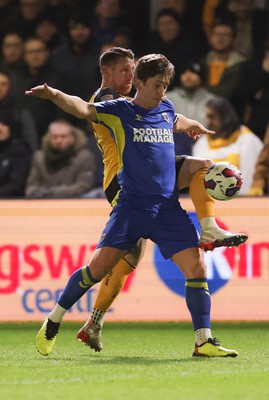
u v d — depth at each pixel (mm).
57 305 20688
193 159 20578
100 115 19562
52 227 32750
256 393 15492
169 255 20203
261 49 39219
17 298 32594
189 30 40906
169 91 39594
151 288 32406
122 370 18312
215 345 20219
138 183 19719
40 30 42594
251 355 21250
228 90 38469
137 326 31219
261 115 38031
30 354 21906
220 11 40062
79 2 42969
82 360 20281
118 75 20812
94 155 37250
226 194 20094
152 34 41594
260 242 32375
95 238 32625
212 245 20062
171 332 29172
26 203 32781
